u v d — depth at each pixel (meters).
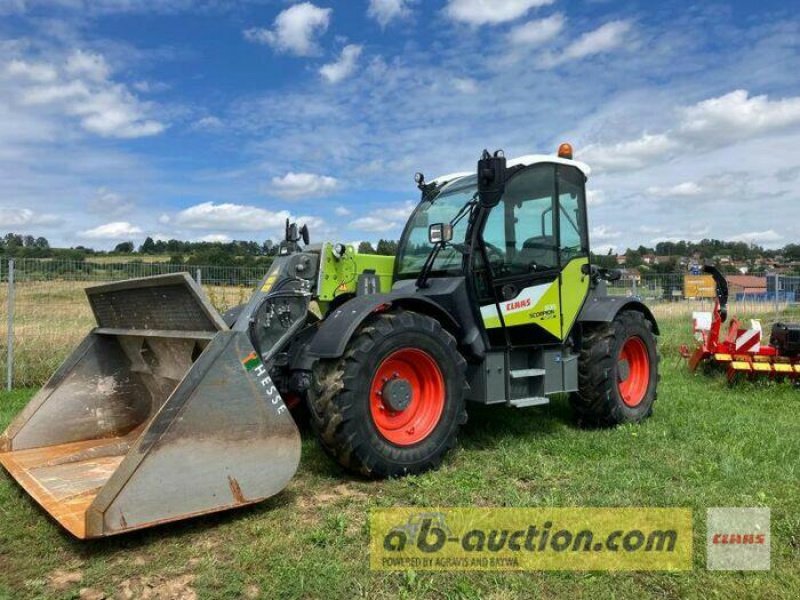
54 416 4.47
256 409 3.47
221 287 9.45
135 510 3.06
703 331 8.64
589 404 5.61
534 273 5.21
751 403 6.82
